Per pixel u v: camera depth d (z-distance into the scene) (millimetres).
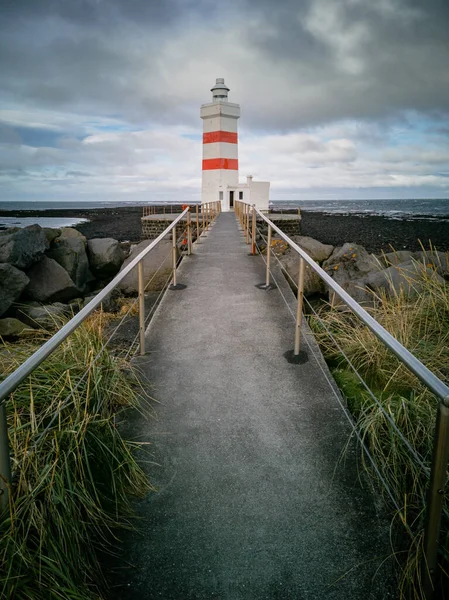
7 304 8539
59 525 1934
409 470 2555
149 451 2879
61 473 2113
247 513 2377
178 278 7320
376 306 5355
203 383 3746
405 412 2840
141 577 2039
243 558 2123
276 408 3348
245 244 11578
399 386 3645
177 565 2096
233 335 4758
